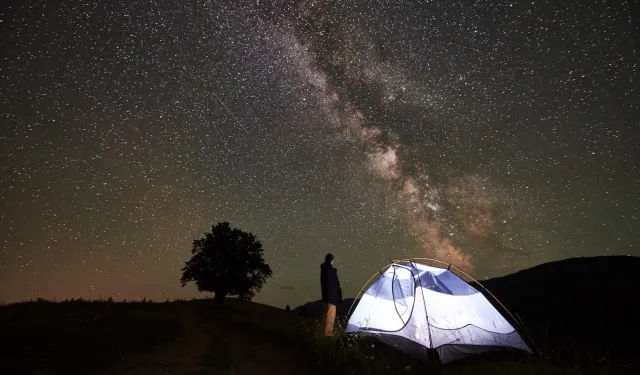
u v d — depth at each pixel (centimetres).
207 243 2075
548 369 842
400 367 890
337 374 806
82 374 652
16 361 663
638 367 841
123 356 777
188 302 1955
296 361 894
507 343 990
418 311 1009
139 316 1251
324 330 1091
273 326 1323
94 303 1470
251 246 2127
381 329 1067
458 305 1021
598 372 821
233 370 772
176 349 882
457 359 945
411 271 1088
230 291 2034
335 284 1121
